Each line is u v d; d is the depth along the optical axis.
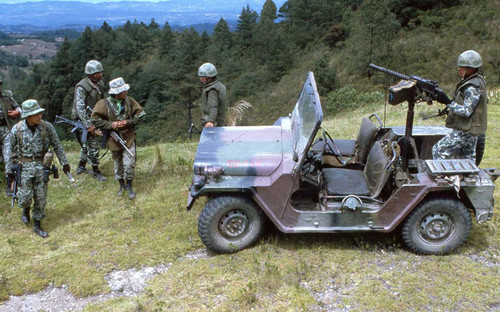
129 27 129.50
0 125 6.69
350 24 60.09
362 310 3.81
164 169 7.55
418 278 4.22
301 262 4.44
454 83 34.38
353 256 4.62
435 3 48.03
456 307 3.83
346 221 4.48
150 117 70.56
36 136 5.14
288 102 54.94
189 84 57.12
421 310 3.79
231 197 4.55
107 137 6.08
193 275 4.36
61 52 103.62
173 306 3.92
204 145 5.00
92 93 6.48
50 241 5.15
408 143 4.69
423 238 4.58
